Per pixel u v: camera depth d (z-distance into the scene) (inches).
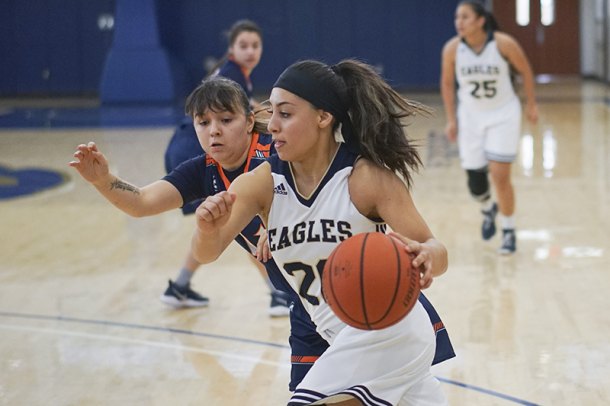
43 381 228.2
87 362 241.8
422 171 542.9
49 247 381.7
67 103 1082.1
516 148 341.4
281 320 275.3
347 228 137.9
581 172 524.1
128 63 1047.0
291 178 140.9
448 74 357.1
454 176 522.9
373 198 138.1
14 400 215.9
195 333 264.7
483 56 340.5
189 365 237.1
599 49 1125.1
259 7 1112.8
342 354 139.5
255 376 227.5
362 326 127.6
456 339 249.9
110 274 335.9
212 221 129.7
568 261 331.6
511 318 267.3
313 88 136.0
